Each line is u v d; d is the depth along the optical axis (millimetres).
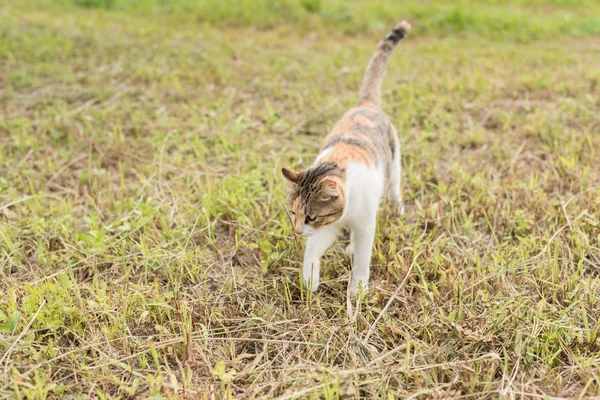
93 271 1737
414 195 2033
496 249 1795
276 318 1600
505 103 2676
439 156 2287
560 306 1586
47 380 1432
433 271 1708
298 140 2350
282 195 1966
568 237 1804
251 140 2344
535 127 2385
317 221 1573
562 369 1467
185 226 1882
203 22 4047
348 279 1689
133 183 2139
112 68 3021
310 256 1656
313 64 3119
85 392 1434
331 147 1660
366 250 1659
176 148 2328
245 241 1849
